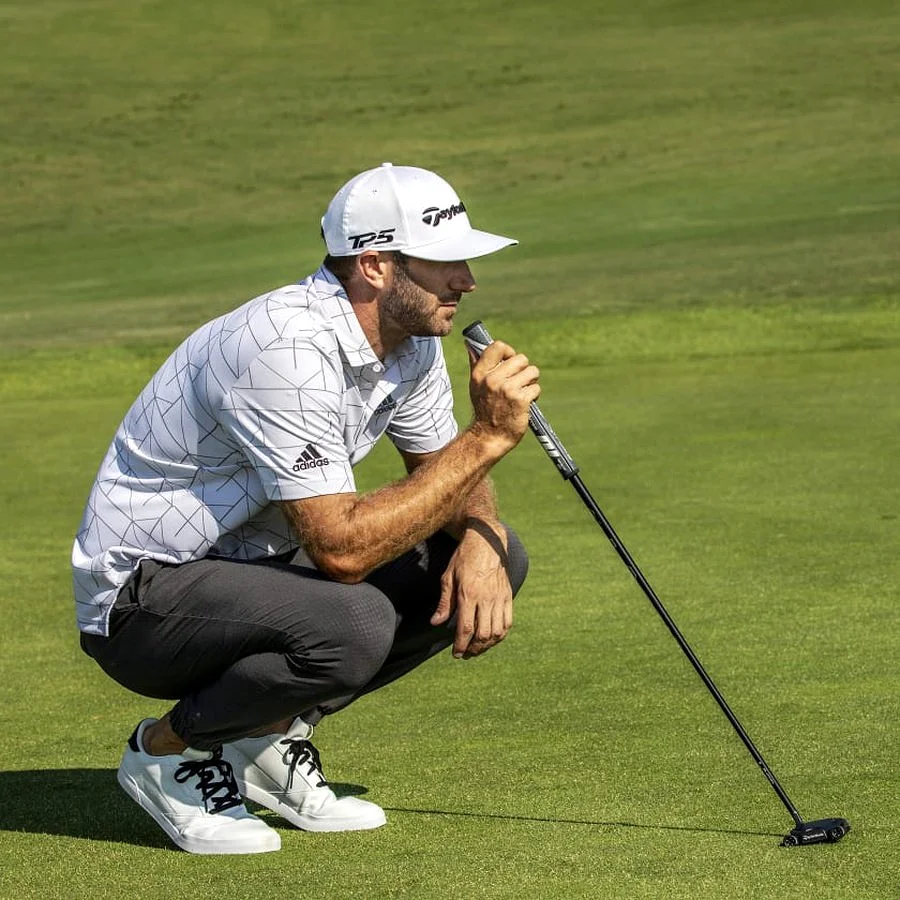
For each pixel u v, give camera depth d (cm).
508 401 1176
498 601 1253
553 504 2584
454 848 1178
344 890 1102
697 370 4134
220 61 14500
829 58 12838
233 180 10712
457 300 1203
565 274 6269
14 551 2445
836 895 1053
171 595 1191
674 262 6384
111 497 1209
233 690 1189
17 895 1121
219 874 1153
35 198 10394
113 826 1276
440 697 1602
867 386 3659
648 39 14338
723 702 1197
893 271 5678
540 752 1405
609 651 1738
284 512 1180
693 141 10531
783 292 5400
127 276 7619
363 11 16175
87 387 4594
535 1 16188
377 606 1184
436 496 1172
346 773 1376
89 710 1623
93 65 14375
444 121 12038
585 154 10469
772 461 2838
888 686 1557
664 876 1098
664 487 2664
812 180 8838
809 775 1309
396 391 1248
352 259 1187
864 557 2119
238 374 1156
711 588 1995
